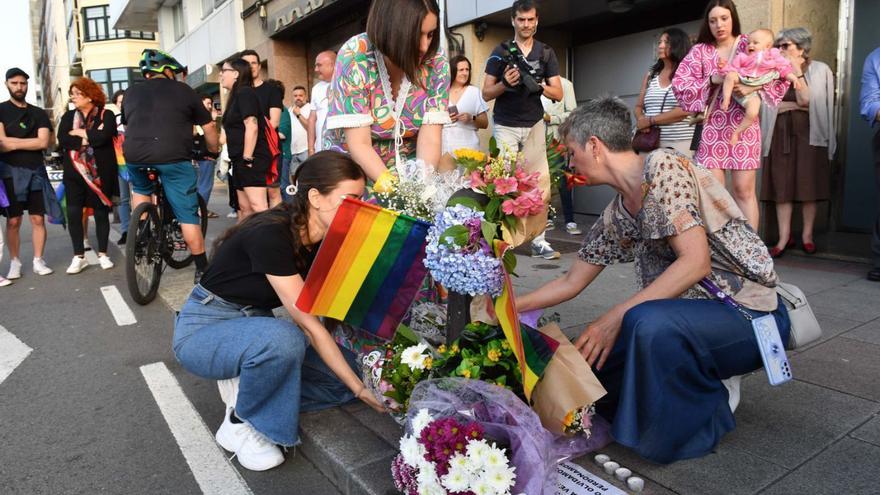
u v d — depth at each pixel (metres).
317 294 2.36
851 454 2.28
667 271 2.20
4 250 8.21
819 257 5.40
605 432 2.43
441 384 2.02
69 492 2.46
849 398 2.72
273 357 2.42
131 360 3.90
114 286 5.88
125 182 7.85
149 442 2.84
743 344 2.24
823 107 5.19
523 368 1.96
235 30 15.41
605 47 8.04
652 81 5.05
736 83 4.13
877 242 4.55
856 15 5.73
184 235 5.30
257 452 2.57
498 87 5.50
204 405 3.22
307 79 14.02
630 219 2.44
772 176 5.42
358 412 2.82
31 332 4.55
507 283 2.00
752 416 2.59
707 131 4.47
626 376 2.17
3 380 3.64
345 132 2.88
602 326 2.28
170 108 5.02
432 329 2.71
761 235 5.69
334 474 2.43
